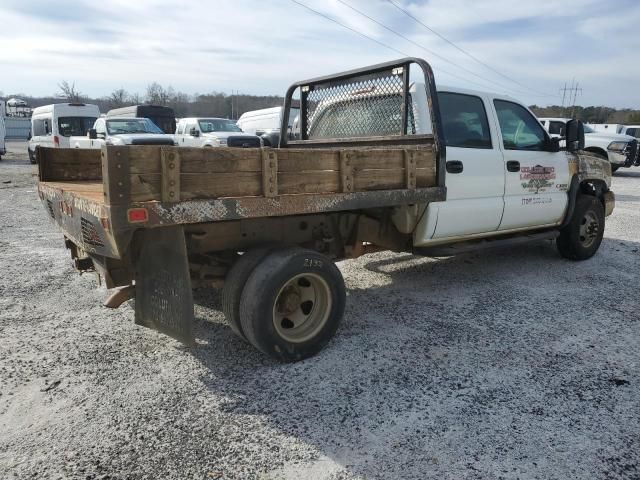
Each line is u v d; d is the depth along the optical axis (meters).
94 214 2.91
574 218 6.23
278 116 18.69
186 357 3.62
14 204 11.08
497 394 3.14
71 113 20.64
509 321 4.38
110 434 2.70
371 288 5.32
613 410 2.97
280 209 3.22
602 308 4.73
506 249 7.13
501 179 5.15
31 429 2.74
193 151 2.85
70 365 3.48
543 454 2.55
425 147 4.25
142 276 3.27
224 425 2.79
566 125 5.78
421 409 2.96
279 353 3.44
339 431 2.74
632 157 17.95
